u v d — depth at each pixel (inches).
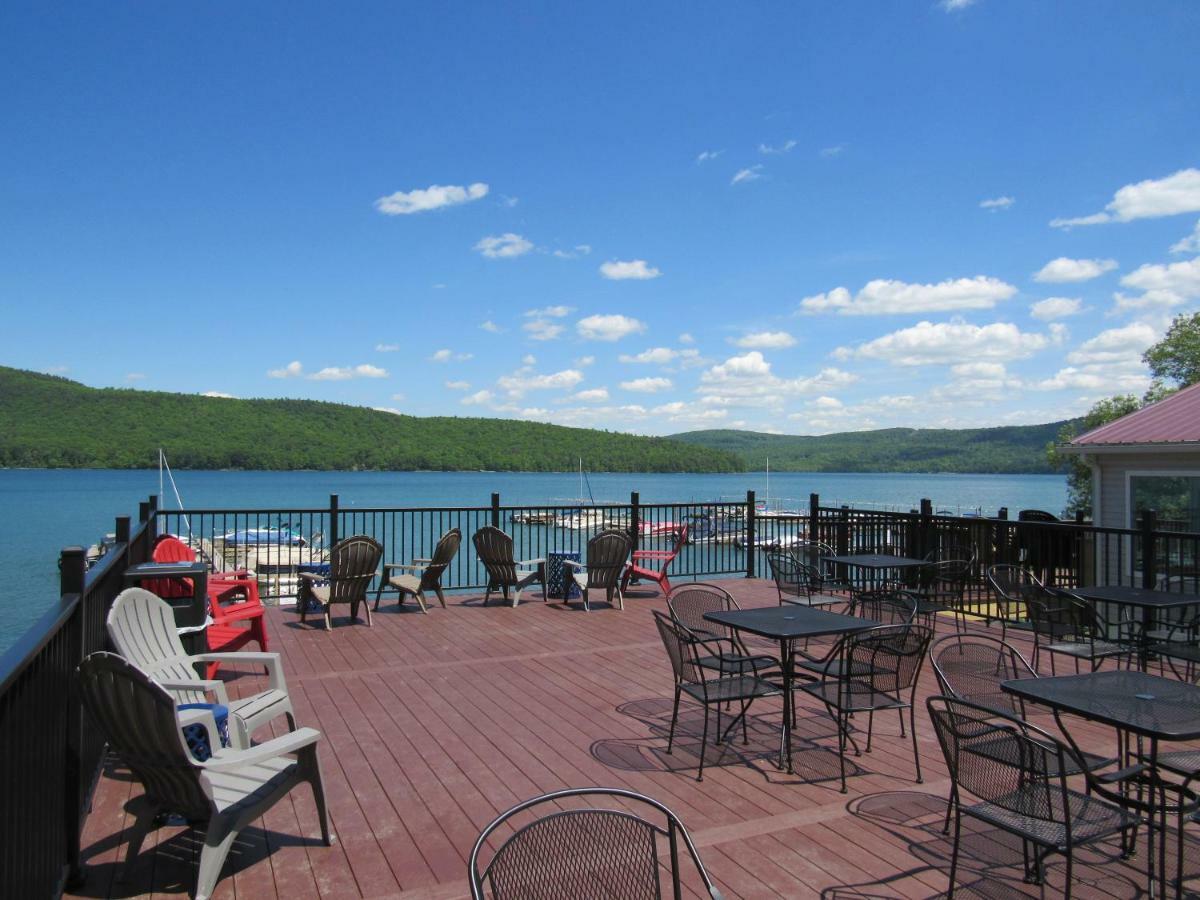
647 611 332.2
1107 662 251.3
